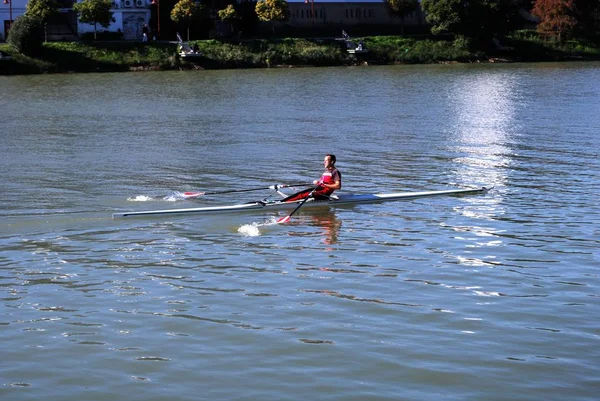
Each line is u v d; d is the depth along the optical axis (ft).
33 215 65.67
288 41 266.98
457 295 47.34
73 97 168.66
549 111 140.36
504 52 282.36
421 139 109.40
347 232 61.21
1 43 257.96
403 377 37.14
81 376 37.27
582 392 35.88
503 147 101.76
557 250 56.24
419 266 52.70
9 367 38.11
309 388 36.11
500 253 55.62
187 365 38.27
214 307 45.42
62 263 53.47
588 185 77.82
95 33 257.14
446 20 276.41
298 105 153.58
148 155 96.43
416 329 42.37
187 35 269.64
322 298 46.80
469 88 184.03
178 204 70.33
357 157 95.04
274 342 40.70
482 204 70.13
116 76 223.10
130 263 53.52
